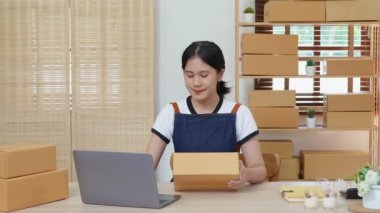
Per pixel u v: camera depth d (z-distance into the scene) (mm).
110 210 1734
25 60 3820
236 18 3699
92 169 1778
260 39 3596
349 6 3576
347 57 3918
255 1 4055
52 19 3799
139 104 3855
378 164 3652
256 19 4066
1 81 3836
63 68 3826
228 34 4078
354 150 4008
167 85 4094
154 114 4098
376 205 1700
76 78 3838
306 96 4129
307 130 3695
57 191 1876
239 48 4031
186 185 1951
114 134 3869
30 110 3854
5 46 3814
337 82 4141
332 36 4129
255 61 3598
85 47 3820
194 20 4070
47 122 3857
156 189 1724
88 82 3842
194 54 2055
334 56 4102
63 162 3873
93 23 3807
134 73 3832
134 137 3863
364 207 1718
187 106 2236
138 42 3818
